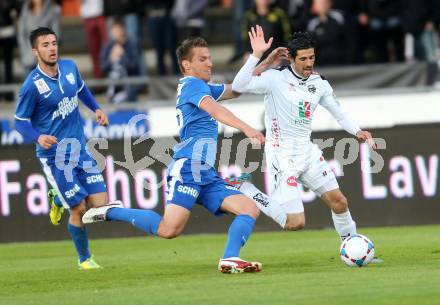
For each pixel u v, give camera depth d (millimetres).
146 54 74750
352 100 57438
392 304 23891
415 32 61000
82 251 36688
